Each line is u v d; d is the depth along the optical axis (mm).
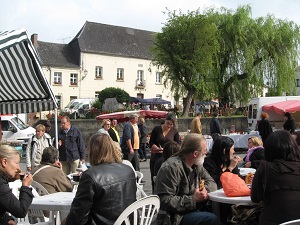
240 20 31812
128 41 60344
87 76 55125
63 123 9953
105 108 33281
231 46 31812
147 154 21875
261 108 25766
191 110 34562
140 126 18516
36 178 5875
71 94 53906
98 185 3736
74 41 56344
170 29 28203
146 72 59656
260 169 4262
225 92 33188
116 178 3865
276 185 4129
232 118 31000
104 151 3979
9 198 4043
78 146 10062
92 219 3775
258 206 4988
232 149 5781
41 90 9008
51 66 52688
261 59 32531
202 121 30141
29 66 7926
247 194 4840
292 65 32938
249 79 32000
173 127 9406
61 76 53469
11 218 4340
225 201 4699
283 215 4062
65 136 9938
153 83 60188
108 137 4070
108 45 57781
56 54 54875
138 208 4000
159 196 4770
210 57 28266
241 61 31828
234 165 5762
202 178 5273
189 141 4926
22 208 4105
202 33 27766
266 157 4379
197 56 28031
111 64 56938
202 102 33375
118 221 3768
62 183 5961
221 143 5758
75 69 54250
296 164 4211
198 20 27734
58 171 6000
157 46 28906
